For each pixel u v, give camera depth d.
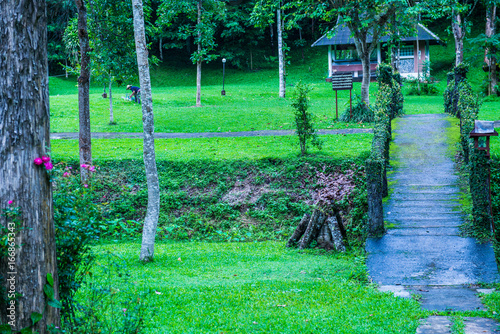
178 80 57.00
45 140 4.14
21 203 3.91
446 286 8.32
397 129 18.28
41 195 4.05
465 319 6.51
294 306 7.13
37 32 4.08
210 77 57.44
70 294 4.75
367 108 23.56
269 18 25.00
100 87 47.69
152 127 11.02
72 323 4.63
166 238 14.30
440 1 21.47
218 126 23.89
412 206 11.92
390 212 11.71
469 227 10.61
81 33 14.27
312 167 16.00
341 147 17.86
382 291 8.09
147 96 10.92
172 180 16.36
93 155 17.97
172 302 7.25
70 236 4.68
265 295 7.67
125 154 18.14
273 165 16.62
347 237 12.33
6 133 3.89
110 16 18.19
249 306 7.12
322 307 7.09
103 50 18.64
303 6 24.69
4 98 3.90
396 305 7.16
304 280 8.78
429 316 6.74
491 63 34.88
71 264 4.74
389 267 9.30
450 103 21.33
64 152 18.19
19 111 3.94
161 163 17.09
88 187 5.98
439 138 16.67
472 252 9.65
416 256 9.67
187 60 62.69
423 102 32.38
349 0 23.11
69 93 46.84
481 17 58.62
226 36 59.16
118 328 4.92
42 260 4.02
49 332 4.02
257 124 24.19
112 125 24.69
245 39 60.91
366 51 24.11
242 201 15.39
